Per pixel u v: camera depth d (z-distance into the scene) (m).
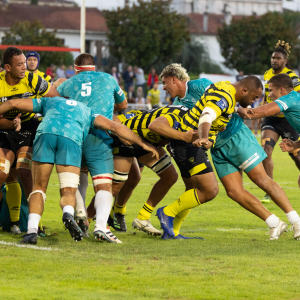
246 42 146.38
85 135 18.95
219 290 13.30
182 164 19.67
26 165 20.77
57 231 21.50
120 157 20.41
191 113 19.05
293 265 15.64
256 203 20.31
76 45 170.25
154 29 128.75
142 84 100.31
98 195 19.31
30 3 188.75
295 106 20.77
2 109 18.75
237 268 15.30
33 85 20.38
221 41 151.38
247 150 20.25
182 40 132.38
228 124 20.39
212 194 19.77
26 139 20.92
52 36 126.31
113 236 19.22
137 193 33.31
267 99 31.53
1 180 20.06
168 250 17.84
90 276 14.42
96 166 19.53
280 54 30.23
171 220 20.25
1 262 15.70
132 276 14.45
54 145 18.33
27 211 21.80
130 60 129.12
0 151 20.28
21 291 13.14
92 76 20.75
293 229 20.34
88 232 21.64
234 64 149.00
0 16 161.38
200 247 18.44
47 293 13.02
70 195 18.28
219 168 20.75
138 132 19.95
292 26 165.00
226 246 18.64
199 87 20.66
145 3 131.50
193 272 14.87
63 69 91.94
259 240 19.92
